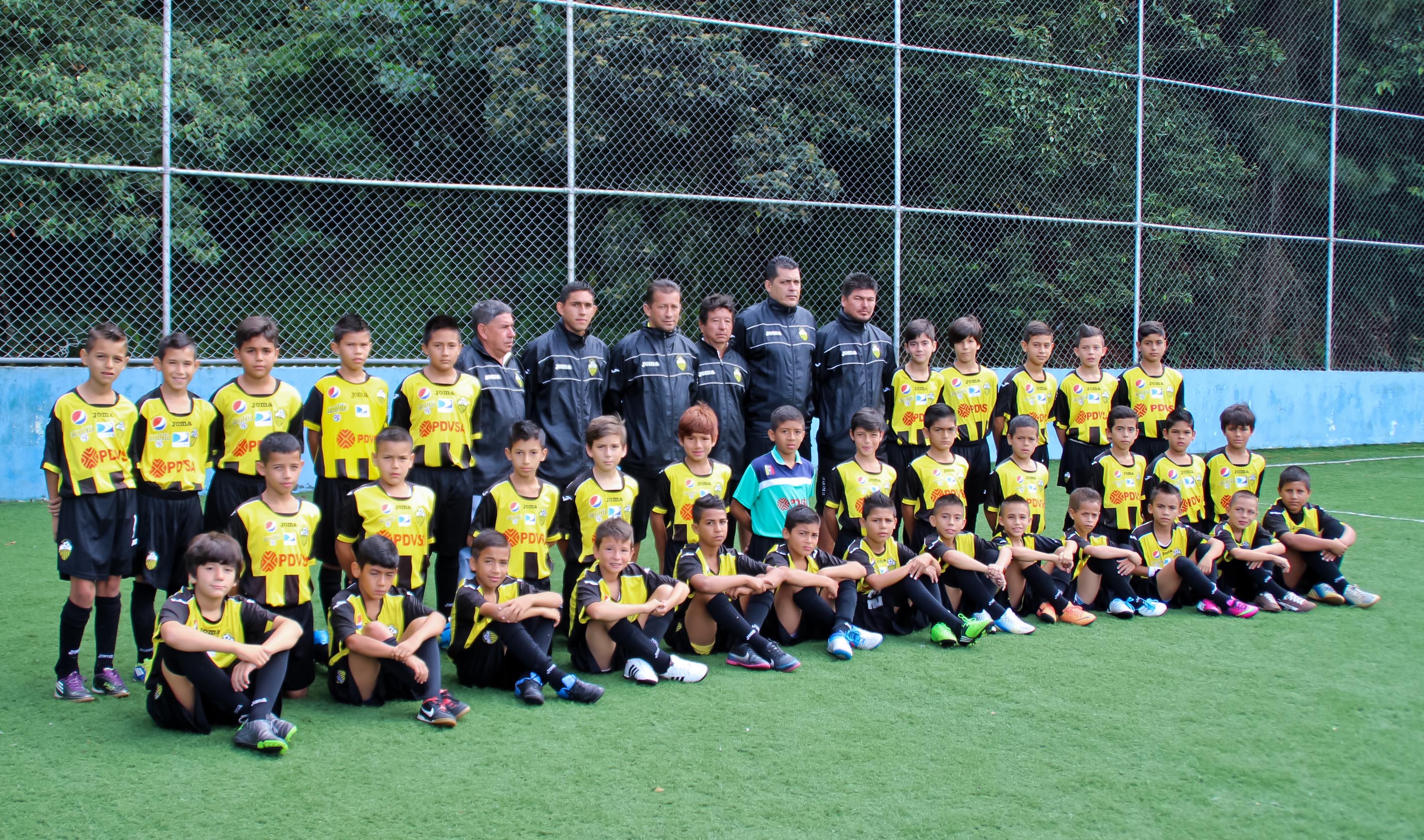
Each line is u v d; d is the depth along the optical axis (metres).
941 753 3.34
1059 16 12.87
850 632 4.57
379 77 11.66
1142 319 12.49
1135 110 12.43
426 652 3.77
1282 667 4.26
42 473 8.00
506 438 5.01
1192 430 5.66
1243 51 13.79
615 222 11.41
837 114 12.18
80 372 8.11
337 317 11.53
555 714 3.74
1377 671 4.21
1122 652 4.48
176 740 3.48
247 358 4.33
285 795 3.04
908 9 12.38
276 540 3.86
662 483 4.87
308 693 3.99
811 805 2.96
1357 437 12.52
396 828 2.83
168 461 4.11
